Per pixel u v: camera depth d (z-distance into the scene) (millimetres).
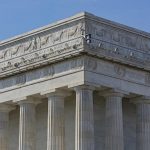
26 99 124312
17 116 133500
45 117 127500
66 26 121250
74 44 116750
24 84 125000
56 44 122562
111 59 116625
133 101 124688
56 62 118562
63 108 119438
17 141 132375
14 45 131375
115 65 118625
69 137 122188
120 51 121812
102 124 122688
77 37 118625
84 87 113688
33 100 125250
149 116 123750
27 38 128625
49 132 118188
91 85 114062
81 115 113000
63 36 121562
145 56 126500
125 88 119500
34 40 127125
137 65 120875
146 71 123750
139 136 123125
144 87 123125
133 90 120875
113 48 120812
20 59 129125
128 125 126250
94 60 115438
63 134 118188
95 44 117625
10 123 134750
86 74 113688
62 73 117500
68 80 116062
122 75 119500
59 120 118125
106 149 117688
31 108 125250
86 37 114625
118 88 118188
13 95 127125
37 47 126250
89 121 113188
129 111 126938
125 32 124125
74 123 122062
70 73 115875
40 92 121125
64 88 117750
